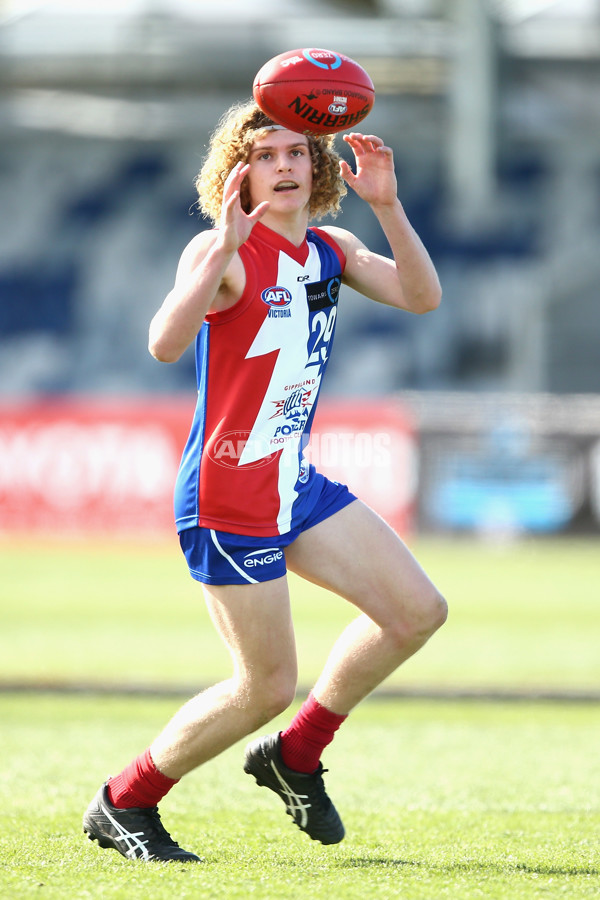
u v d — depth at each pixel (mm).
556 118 121562
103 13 129000
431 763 18938
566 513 65812
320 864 11922
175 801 15758
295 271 12039
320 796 12719
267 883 10844
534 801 15875
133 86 128125
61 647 33469
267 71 11922
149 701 25281
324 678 12555
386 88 123625
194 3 129250
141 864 11820
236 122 12180
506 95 119562
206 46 126625
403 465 66375
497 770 18328
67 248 122438
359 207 117062
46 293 118500
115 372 111062
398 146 125250
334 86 11852
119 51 126625
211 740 12211
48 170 129750
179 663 30656
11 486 68938
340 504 12484
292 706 25422
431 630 12297
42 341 114625
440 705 25156
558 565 57938
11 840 12992
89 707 24469
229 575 11867
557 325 105500
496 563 58531
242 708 12117
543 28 121562
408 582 12195
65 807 15070
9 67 127000
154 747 12375
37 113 128625
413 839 13398
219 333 11773
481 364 107312
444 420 66312
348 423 66688
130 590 48188
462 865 11875
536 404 66188
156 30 127188
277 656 11977
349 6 131125
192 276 11086
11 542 68188
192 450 12070
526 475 65875
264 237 11992
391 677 28719
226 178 12211
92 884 10750
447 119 122500
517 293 109125
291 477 12062
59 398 107438
